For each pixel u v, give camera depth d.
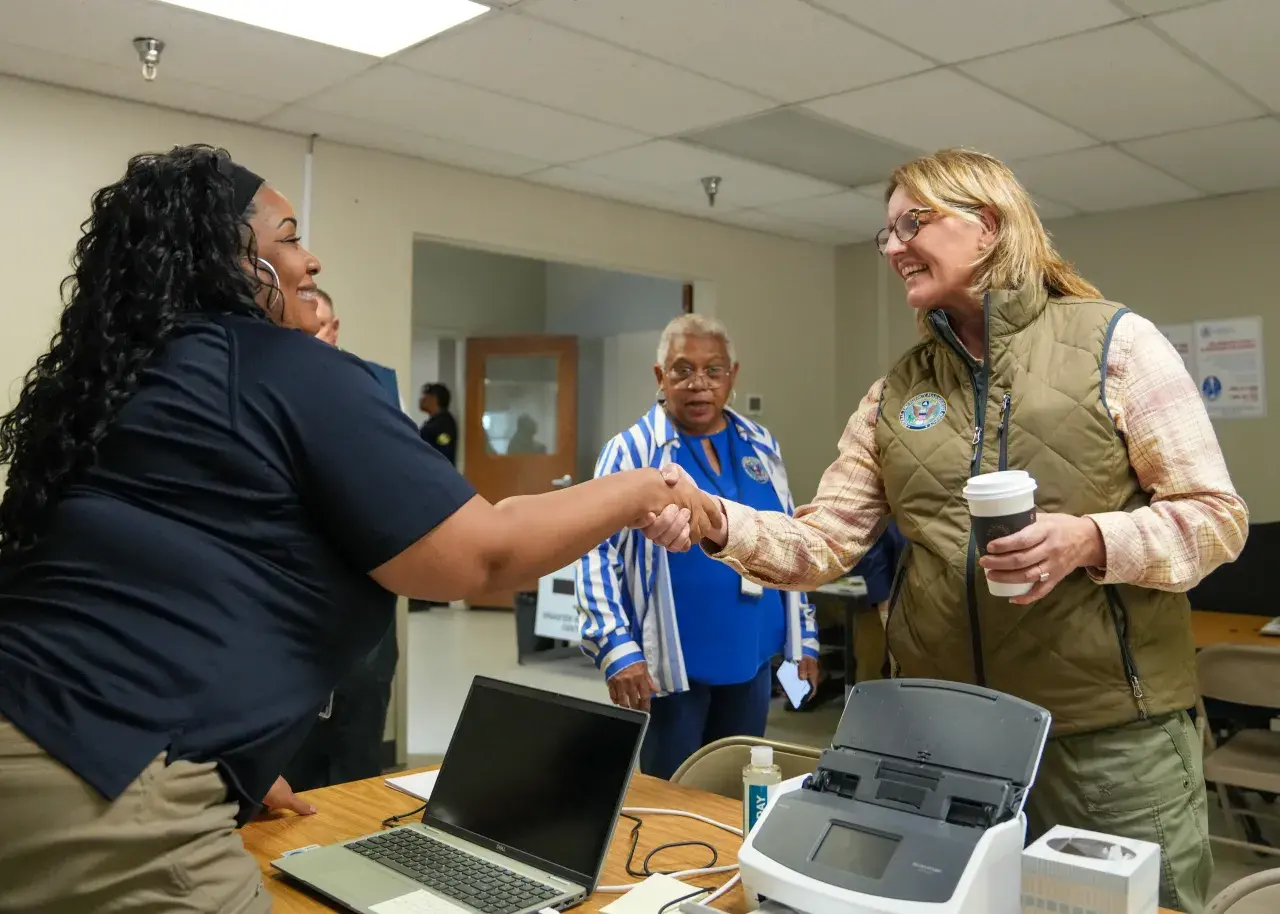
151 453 0.92
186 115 3.63
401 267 4.19
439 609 8.37
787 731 4.63
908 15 2.79
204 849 0.88
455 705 5.10
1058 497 1.26
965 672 1.34
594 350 8.80
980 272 1.35
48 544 0.91
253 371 0.93
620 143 4.02
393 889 1.16
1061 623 1.25
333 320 2.72
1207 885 1.28
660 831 1.39
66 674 0.85
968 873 0.88
